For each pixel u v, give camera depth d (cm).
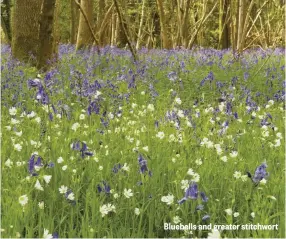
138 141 565
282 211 430
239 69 1363
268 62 1627
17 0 1484
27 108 775
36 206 425
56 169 476
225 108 806
